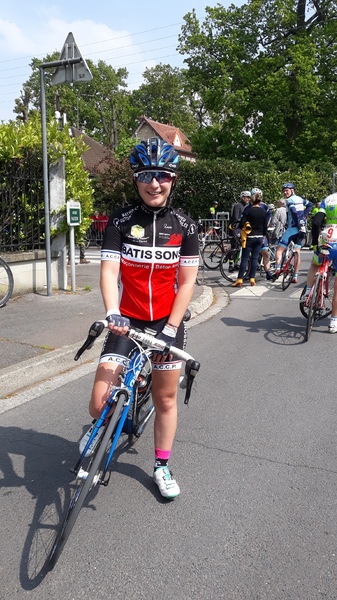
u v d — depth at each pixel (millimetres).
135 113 64375
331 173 25984
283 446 3725
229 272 11406
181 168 22562
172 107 65875
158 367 2875
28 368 4992
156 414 3051
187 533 2734
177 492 3025
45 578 2404
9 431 3959
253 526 2789
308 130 28203
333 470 3387
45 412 4320
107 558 2539
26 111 28672
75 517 2334
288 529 2762
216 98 28484
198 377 5195
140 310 2830
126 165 22375
